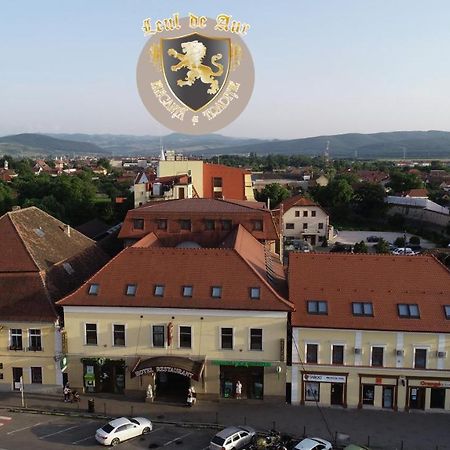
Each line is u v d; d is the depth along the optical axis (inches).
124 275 1688.0
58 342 1675.7
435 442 1391.5
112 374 1683.1
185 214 2263.8
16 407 1590.8
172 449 1354.6
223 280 1652.3
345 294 1635.1
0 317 1672.0
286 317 1585.9
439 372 1560.0
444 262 3171.8
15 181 5930.1
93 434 1433.3
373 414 1558.8
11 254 1793.8
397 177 7071.9
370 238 4586.6
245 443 1354.6
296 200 4687.5
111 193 5329.7
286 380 1616.6
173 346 1638.8
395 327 1549.0
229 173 3484.3
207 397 1638.8
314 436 1419.8
